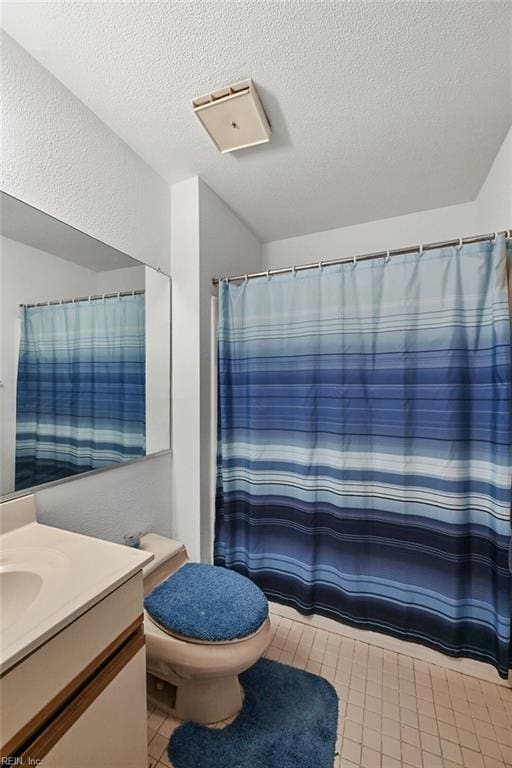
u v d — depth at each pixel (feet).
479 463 4.33
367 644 4.90
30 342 3.69
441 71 3.76
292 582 5.41
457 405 4.31
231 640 3.43
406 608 4.67
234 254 6.90
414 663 4.57
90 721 2.38
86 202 4.32
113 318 4.74
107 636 2.54
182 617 3.59
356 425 4.92
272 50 3.53
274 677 4.31
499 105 4.23
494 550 4.16
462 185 5.98
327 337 5.13
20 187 3.56
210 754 3.38
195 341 5.67
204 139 4.82
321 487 5.26
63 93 3.96
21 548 3.08
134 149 5.03
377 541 4.84
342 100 4.16
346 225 7.44
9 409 3.49
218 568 4.58
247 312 5.70
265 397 5.57
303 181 5.82
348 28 3.31
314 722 3.72
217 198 6.24
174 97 4.12
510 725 3.75
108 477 4.65
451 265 4.38
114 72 3.79
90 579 2.57
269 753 3.40
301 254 7.96
